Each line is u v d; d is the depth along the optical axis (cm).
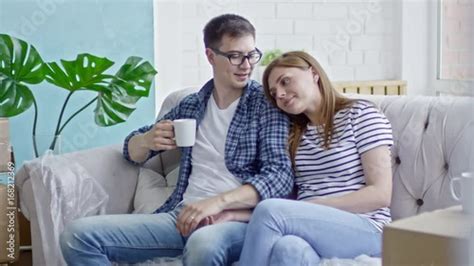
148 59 341
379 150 179
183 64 356
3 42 270
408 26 387
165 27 347
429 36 387
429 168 182
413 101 194
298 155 191
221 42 204
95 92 329
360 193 175
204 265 168
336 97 190
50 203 208
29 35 320
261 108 202
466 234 90
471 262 86
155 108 346
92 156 224
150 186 225
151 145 214
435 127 183
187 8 354
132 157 223
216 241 171
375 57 390
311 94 189
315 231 166
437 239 92
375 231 172
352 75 387
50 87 323
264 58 340
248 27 206
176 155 232
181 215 183
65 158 220
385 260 99
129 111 290
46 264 209
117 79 286
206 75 360
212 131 208
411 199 186
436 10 383
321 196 184
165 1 346
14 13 317
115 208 223
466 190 100
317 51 379
